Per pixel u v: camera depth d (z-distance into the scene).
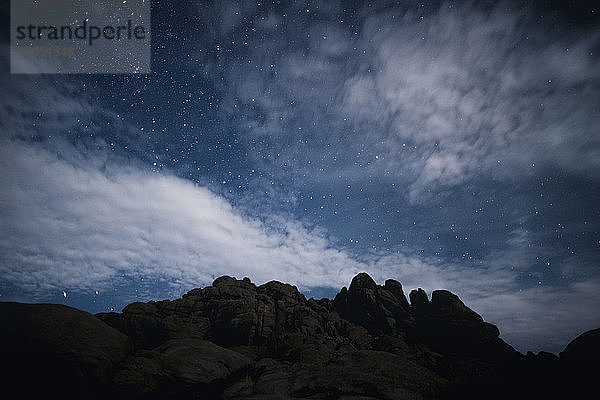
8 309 7.79
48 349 7.17
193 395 8.52
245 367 11.08
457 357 14.33
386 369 10.45
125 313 16.23
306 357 13.60
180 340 11.29
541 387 10.49
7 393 6.62
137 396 7.80
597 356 10.81
